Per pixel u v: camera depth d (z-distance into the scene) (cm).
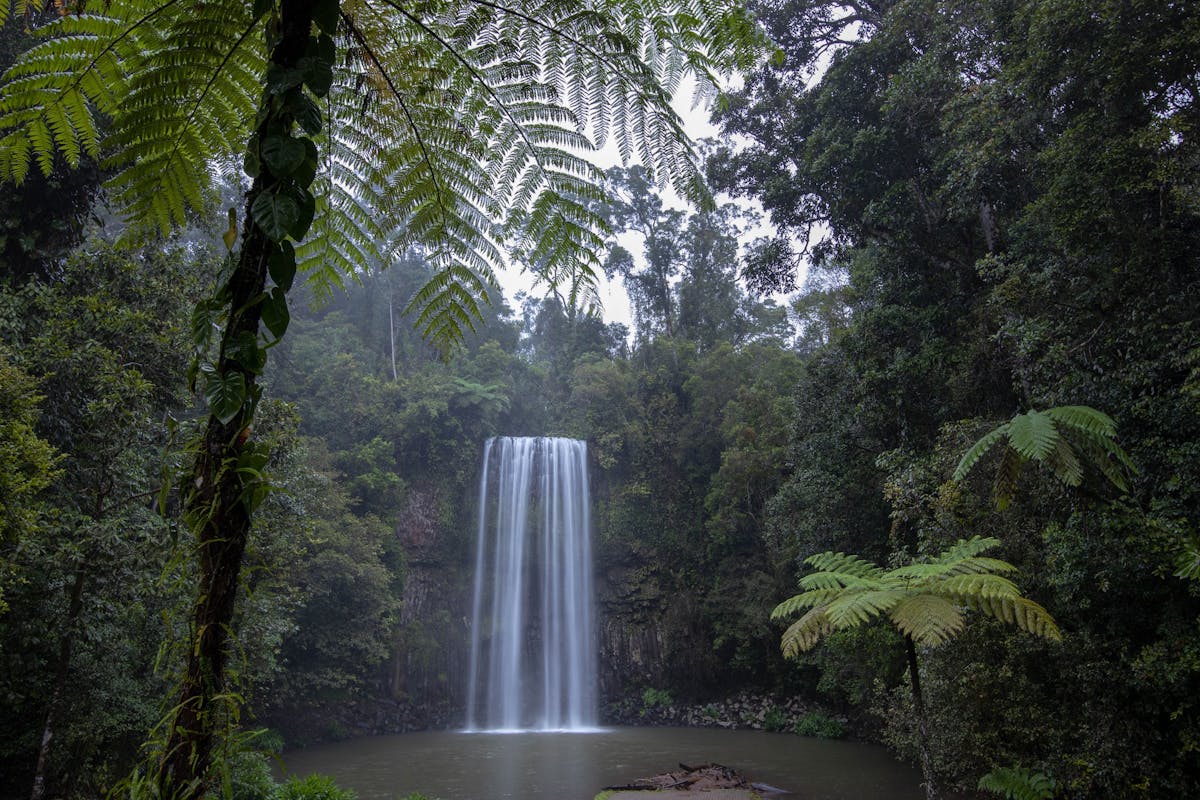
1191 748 782
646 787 1440
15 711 915
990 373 1259
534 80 213
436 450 3036
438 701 2750
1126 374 870
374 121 229
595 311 235
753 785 1417
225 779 143
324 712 2364
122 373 927
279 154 151
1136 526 801
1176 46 870
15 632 843
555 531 3059
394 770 1719
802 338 3200
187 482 155
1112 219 923
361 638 2295
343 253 248
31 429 733
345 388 3059
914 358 1394
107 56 194
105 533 838
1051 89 1048
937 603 468
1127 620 878
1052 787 784
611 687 2903
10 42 849
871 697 1708
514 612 2936
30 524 714
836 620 482
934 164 1377
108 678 946
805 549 1720
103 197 954
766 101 1722
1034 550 936
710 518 2905
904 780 1459
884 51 1477
